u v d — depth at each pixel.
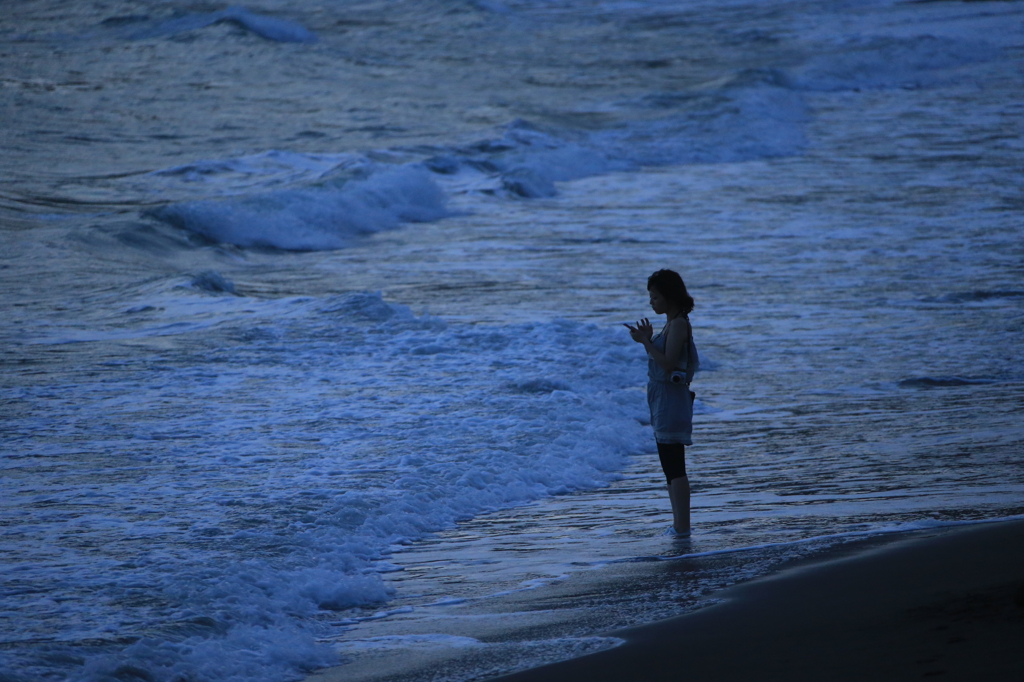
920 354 39.28
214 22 151.00
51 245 56.44
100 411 29.53
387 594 17.00
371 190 71.44
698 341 41.53
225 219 63.66
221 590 16.34
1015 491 22.17
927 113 114.25
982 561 15.70
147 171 82.69
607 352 37.88
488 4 181.50
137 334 39.72
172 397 31.25
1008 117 110.06
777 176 85.69
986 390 34.00
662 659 12.77
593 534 20.70
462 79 134.75
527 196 79.56
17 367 34.34
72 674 13.16
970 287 50.94
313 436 27.44
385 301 47.75
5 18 157.12
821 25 168.25
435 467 24.75
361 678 13.30
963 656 11.28
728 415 31.72
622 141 99.25
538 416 29.88
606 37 164.62
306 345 38.09
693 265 56.84
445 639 14.64
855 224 67.25
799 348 40.44
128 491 22.50
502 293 50.09
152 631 14.66
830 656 12.02
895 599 14.12
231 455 25.58
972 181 80.38
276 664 13.91
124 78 125.62
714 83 125.88
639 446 29.08
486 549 19.81
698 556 18.39
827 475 24.77
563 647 13.78
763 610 14.45
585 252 60.69
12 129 97.19
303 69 134.75
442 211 74.12
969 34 156.62
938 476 24.03
